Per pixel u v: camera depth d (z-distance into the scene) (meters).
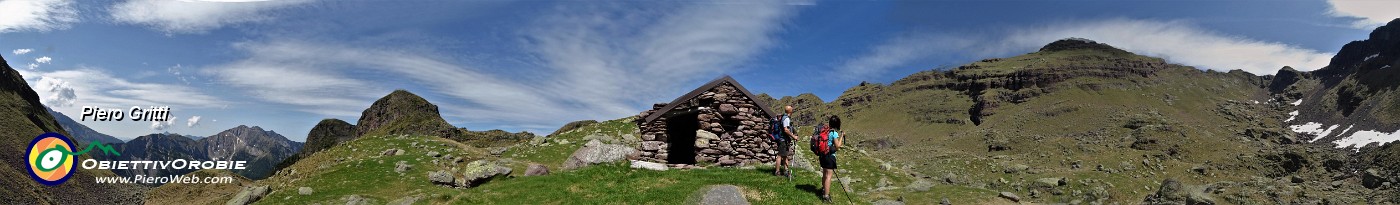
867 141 151.50
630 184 18.64
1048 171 62.88
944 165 69.56
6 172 68.19
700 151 27.02
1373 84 183.88
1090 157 91.25
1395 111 149.50
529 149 39.06
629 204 15.73
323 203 21.44
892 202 20.02
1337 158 82.88
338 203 21.45
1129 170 72.75
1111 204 34.03
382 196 22.88
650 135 29.03
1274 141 149.50
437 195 20.59
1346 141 146.00
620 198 16.45
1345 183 54.56
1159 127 149.50
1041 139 149.00
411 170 27.38
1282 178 71.31
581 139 41.31
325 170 26.91
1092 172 64.88
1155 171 73.81
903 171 34.31
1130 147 117.56
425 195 21.67
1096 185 38.06
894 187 28.47
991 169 64.31
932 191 27.17
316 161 31.53
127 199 63.31
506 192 20.34
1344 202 43.09
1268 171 78.44
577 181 21.11
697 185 16.92
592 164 26.08
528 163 31.84
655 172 21.75
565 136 44.06
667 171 21.94
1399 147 72.12
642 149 27.33
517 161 33.09
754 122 27.75
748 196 15.17
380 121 131.25
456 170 29.44
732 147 27.33
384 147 38.38
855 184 28.36
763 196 15.27
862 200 17.06
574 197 17.61
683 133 29.86
